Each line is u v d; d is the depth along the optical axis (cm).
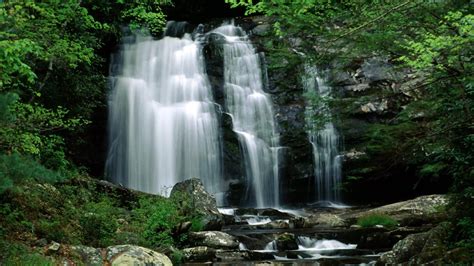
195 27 2692
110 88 2217
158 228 1209
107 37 2253
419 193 2289
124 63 2362
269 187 2236
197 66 2386
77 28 1473
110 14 1900
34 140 1002
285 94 2298
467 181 952
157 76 2364
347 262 1135
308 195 2291
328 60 839
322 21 800
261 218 1709
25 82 1262
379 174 1013
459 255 912
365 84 2039
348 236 1389
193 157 2211
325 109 910
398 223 1503
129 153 2181
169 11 2850
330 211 2041
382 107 2092
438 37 734
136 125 2219
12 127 923
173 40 2464
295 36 853
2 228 885
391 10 732
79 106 1625
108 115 2164
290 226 1574
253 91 2333
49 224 973
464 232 961
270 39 884
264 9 865
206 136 2238
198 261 1144
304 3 775
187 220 1348
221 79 2372
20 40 827
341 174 2188
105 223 1105
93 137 2117
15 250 838
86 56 1262
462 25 735
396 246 1078
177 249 1166
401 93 916
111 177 2138
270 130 2273
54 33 1195
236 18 2711
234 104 2333
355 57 837
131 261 929
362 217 1606
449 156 931
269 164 2244
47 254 884
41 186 1108
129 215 1282
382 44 810
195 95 2320
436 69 841
